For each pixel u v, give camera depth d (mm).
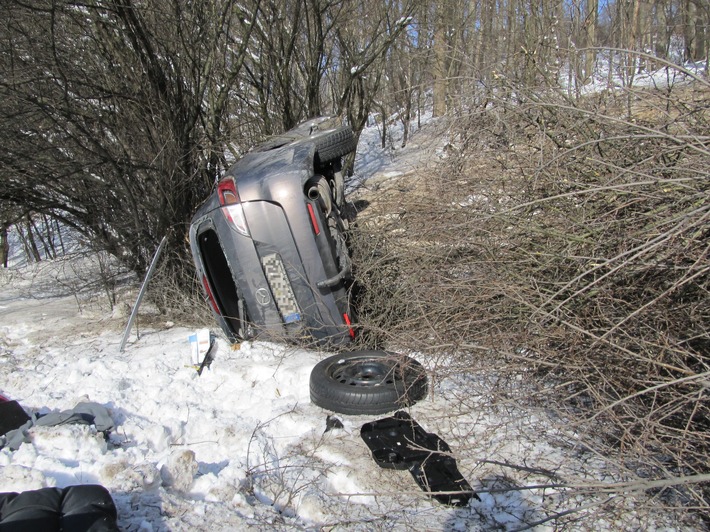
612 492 2676
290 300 5105
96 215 7852
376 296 5246
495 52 7340
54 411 4457
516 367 3736
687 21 7098
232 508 3199
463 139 5184
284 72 9961
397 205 5676
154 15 7723
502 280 4121
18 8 6867
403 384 4090
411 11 12055
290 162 5219
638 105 4734
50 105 6805
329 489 3398
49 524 2682
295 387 4680
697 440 2955
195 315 6637
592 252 3719
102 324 6973
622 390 3420
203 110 8641
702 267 3031
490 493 3154
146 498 3262
